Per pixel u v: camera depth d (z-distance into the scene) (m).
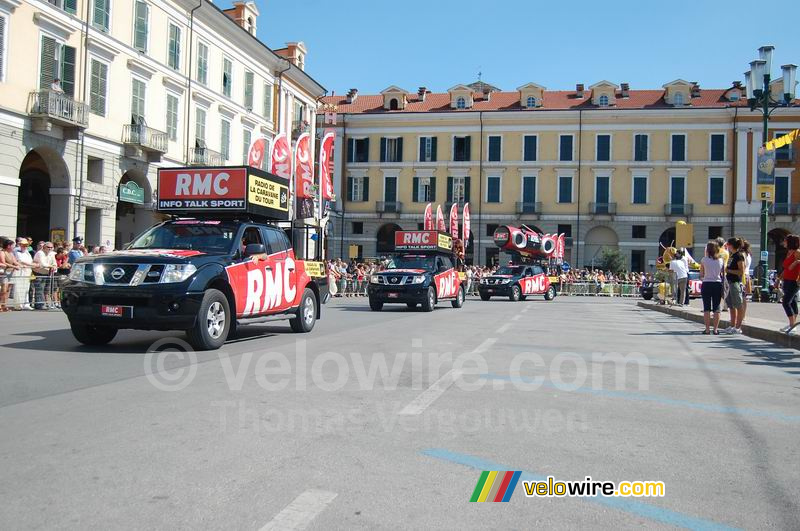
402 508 3.32
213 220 10.41
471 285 38.38
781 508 3.43
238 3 38.97
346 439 4.50
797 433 4.95
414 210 56.97
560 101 57.06
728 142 52.84
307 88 46.53
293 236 12.48
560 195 55.06
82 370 7.10
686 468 4.05
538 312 20.47
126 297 8.22
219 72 35.50
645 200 53.97
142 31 29.12
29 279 16.61
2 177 22.56
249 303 9.86
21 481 3.62
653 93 56.91
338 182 57.62
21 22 23.08
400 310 20.53
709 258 13.09
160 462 3.96
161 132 29.88
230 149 37.03
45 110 23.66
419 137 57.03
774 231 53.59
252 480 3.67
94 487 3.54
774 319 14.90
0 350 8.59
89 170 27.11
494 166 55.75
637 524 3.20
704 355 9.59
